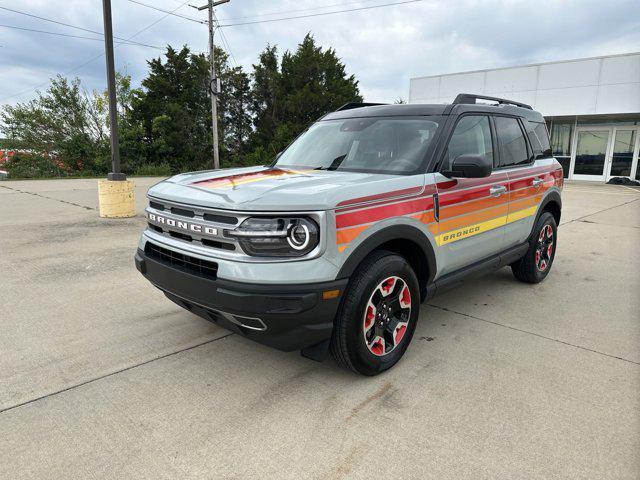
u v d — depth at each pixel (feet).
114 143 28.81
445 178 10.49
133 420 7.98
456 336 11.69
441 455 7.11
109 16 27.81
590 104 55.72
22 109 110.11
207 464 6.89
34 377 9.41
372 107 13.03
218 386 9.14
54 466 6.82
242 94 133.59
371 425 7.88
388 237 8.94
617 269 18.38
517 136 14.16
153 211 10.10
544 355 10.62
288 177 9.80
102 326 12.05
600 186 56.34
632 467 6.86
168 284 9.30
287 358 10.37
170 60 117.50
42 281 15.80
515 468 6.83
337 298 8.16
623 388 9.14
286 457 7.06
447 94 66.49
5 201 37.04
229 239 8.05
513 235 13.80
